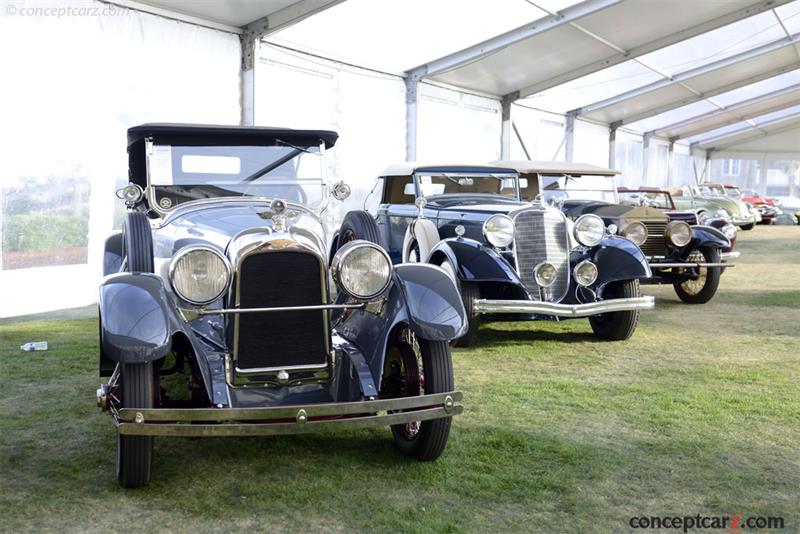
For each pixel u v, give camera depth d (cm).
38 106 735
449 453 361
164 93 870
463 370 538
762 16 1642
